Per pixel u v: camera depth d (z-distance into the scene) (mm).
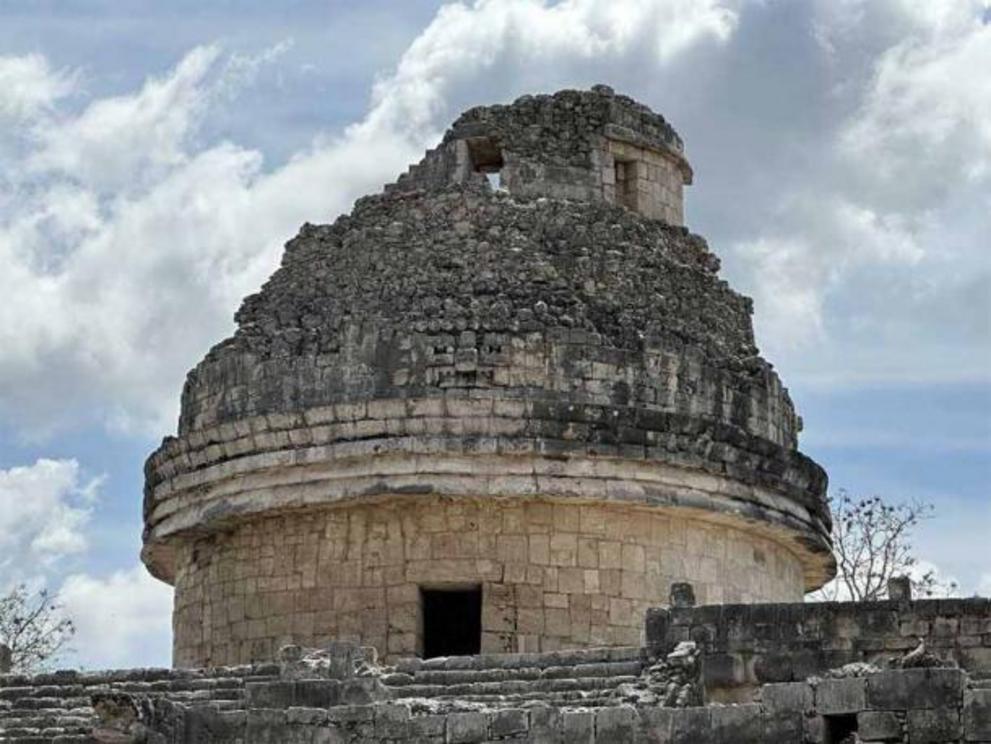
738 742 30281
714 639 34781
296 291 45844
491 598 41812
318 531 43125
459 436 41844
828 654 34188
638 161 48188
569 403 42156
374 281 44688
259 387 44094
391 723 32125
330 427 42625
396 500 42188
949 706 29484
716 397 44594
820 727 30016
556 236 45031
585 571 42188
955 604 34062
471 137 47188
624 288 44812
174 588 48156
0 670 42062
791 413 47844
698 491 42969
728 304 47594
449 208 45250
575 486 41750
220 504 43781
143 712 33438
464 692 35719
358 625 42219
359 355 43094
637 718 30719
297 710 32812
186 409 46500
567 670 35938
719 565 44031
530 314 43188
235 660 43594
